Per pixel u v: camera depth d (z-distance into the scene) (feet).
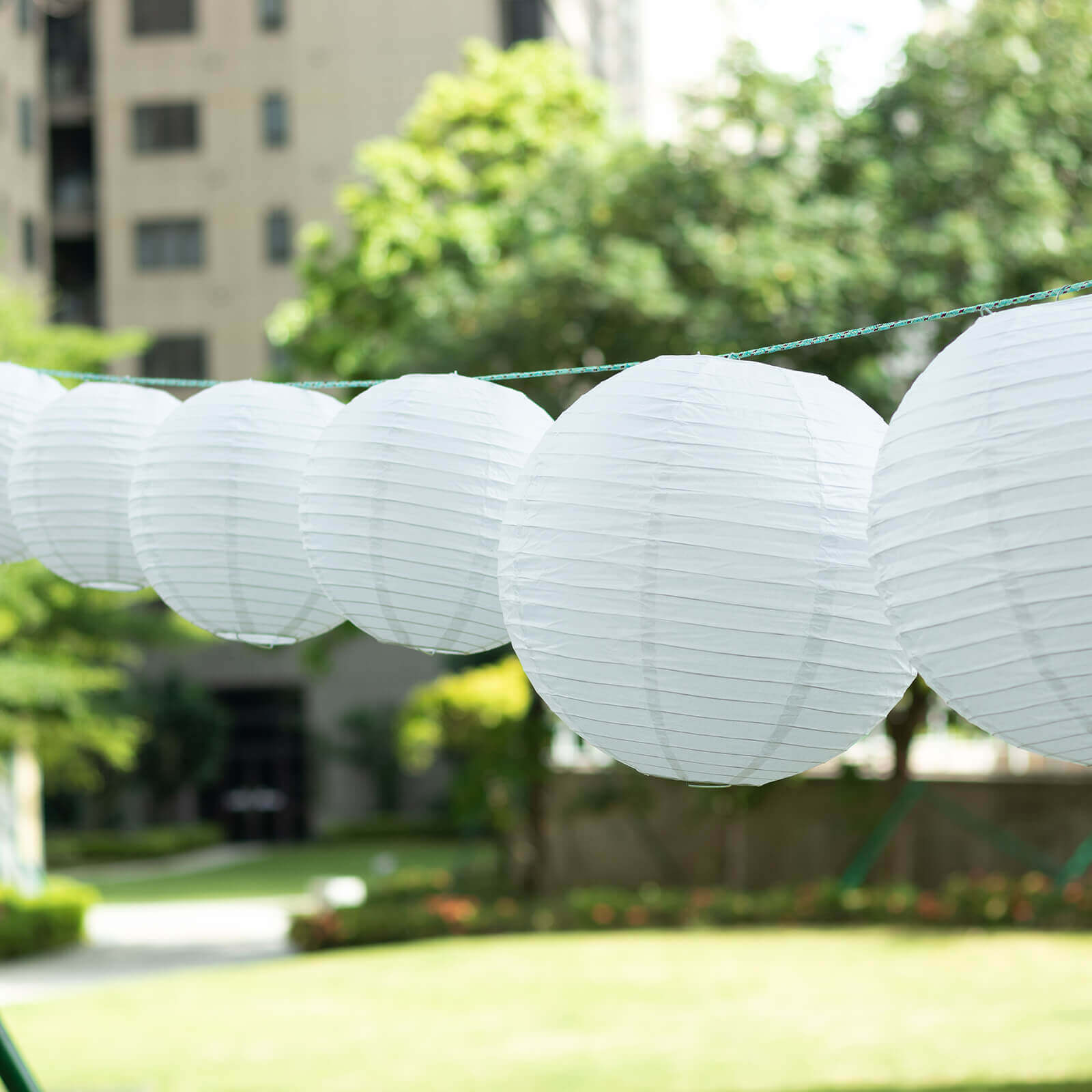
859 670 5.87
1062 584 4.89
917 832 46.62
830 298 34.35
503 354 38.04
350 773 102.68
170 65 100.89
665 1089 24.49
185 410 8.34
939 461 5.09
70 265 104.73
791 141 38.86
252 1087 25.88
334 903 54.95
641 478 5.79
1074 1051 25.41
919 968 34.40
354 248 52.85
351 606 7.67
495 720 50.34
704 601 5.71
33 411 9.51
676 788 50.42
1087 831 44.75
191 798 104.58
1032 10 38.32
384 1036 29.91
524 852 51.29
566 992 33.68
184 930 56.13
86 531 8.99
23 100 97.55
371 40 99.60
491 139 52.42
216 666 103.40
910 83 38.01
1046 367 4.99
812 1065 25.68
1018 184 35.76
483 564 7.38
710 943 39.88
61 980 43.75
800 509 5.74
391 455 7.31
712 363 6.08
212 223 100.12
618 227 39.22
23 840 56.39
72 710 52.19
